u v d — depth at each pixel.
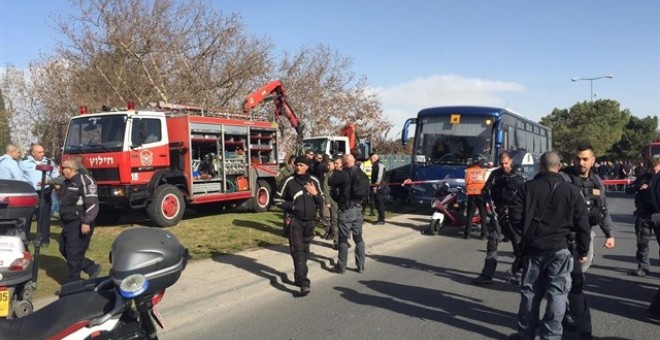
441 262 9.48
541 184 4.88
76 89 23.84
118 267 3.62
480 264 9.28
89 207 6.79
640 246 8.23
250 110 16.53
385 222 14.30
